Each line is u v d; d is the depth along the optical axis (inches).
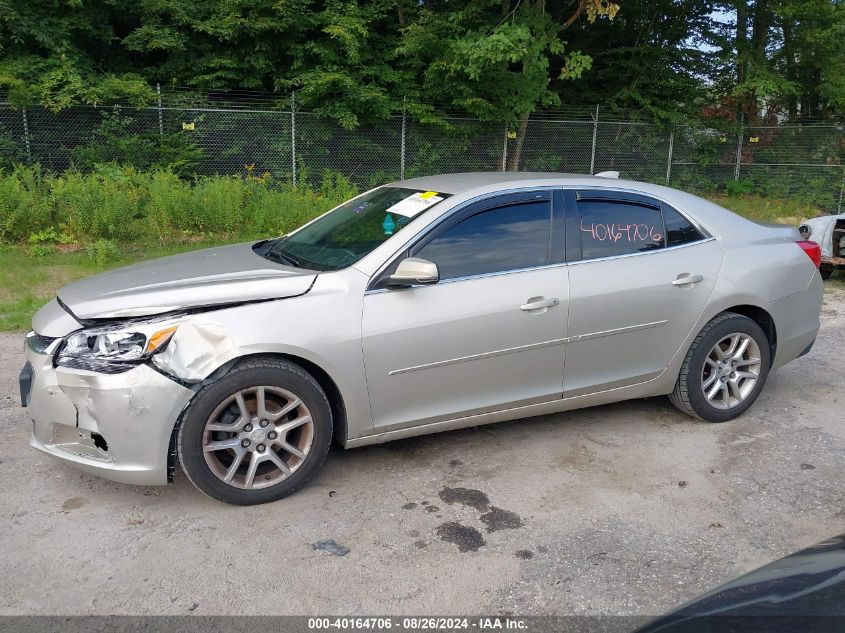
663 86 737.6
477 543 128.2
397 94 625.6
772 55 795.4
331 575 118.1
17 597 111.0
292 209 462.9
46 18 542.0
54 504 139.2
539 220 164.1
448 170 637.3
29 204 403.2
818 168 712.4
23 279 328.8
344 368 141.8
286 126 575.8
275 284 141.3
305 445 142.3
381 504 141.7
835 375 228.2
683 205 183.2
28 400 140.3
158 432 129.6
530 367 161.0
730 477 155.6
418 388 150.6
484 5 612.7
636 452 167.6
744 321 183.5
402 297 146.9
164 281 145.7
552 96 637.9
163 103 553.0
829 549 77.9
